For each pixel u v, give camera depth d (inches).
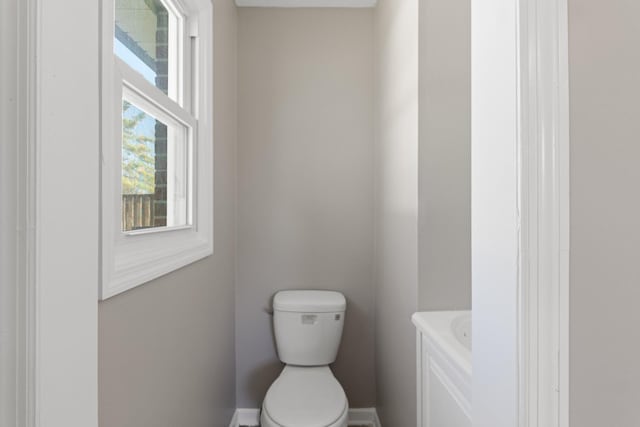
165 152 48.2
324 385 64.9
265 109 80.9
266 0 78.9
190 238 51.5
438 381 43.3
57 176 16.6
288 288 81.4
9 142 15.0
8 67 14.9
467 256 52.7
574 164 20.9
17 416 15.2
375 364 80.8
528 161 20.2
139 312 33.9
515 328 20.6
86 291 18.7
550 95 20.2
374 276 81.2
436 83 52.7
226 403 71.5
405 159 58.1
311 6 80.7
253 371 80.7
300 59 81.2
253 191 80.8
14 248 15.1
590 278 21.0
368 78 81.7
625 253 21.2
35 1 15.3
